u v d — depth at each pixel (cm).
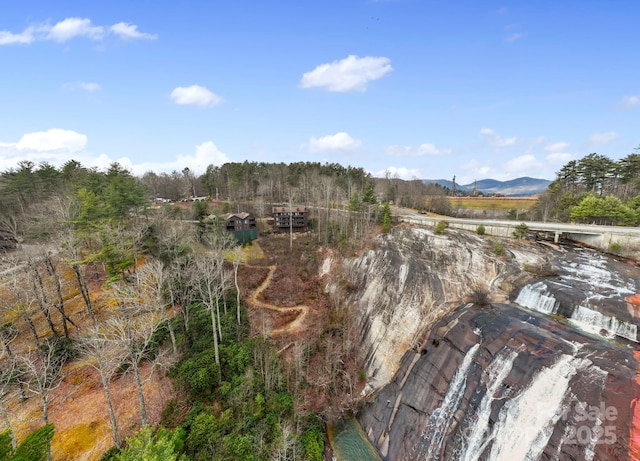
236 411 2888
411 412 3136
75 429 2528
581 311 3111
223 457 2336
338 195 8262
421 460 2766
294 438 2659
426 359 3434
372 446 3147
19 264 3372
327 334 4331
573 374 2344
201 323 3828
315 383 3606
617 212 4888
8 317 3553
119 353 3161
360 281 5122
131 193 5081
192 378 2953
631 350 2531
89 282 4400
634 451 1817
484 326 3231
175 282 4069
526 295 3653
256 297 4906
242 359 3409
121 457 1844
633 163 6825
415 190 10075
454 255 4644
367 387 3716
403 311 4134
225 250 5466
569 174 7838
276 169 11900
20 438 2433
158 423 2619
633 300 3048
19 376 2667
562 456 2062
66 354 3127
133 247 4256
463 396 2859
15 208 5441
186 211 7231
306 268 5859
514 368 2670
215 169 12281
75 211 4075
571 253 4406
